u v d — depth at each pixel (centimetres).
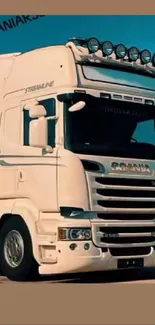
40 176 741
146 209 760
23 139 773
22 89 793
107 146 748
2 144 805
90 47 758
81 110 740
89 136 739
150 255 762
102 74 766
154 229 769
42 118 736
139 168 765
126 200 742
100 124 752
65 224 704
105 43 774
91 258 709
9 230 785
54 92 742
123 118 775
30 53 800
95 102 752
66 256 699
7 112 809
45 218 732
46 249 727
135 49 808
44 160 738
